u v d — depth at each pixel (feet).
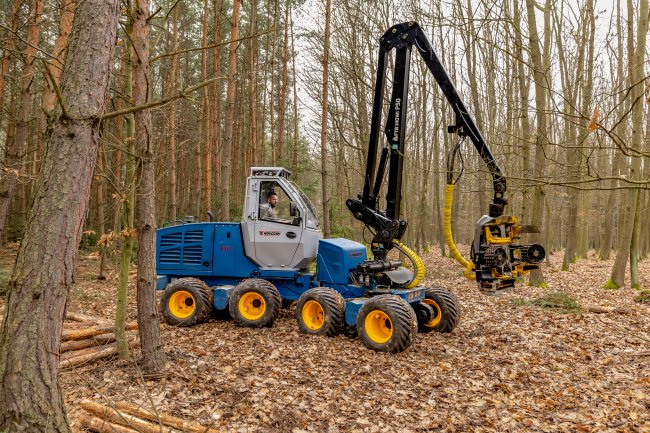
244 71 74.69
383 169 25.05
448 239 22.52
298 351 21.56
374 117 24.77
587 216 88.63
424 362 20.34
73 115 8.68
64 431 8.55
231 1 72.18
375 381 18.04
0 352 8.25
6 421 8.06
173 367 17.95
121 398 14.96
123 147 16.22
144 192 17.01
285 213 27.48
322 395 16.53
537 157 37.78
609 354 21.26
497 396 16.76
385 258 25.45
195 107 79.15
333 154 79.92
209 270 28.37
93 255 21.03
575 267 68.08
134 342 20.18
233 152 81.76
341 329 24.82
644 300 34.22
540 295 36.73
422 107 78.13
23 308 8.28
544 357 21.04
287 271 27.22
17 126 32.12
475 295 36.86
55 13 28.63
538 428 14.29
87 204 9.04
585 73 52.08
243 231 27.89
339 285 26.09
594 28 48.37
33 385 8.20
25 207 61.31
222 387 16.60
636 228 42.24
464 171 22.13
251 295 26.03
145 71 16.62
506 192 22.25
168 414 14.08
